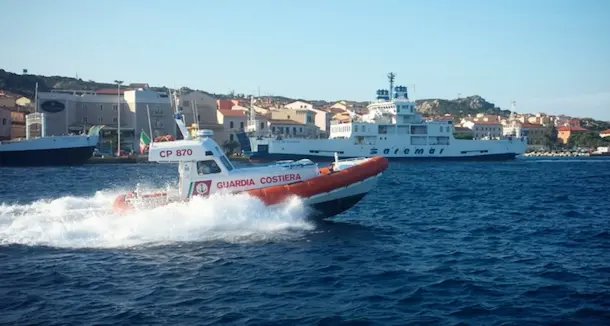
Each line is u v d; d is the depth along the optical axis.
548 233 20.66
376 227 21.34
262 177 18.98
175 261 15.14
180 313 11.43
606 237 19.77
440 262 15.79
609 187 43.00
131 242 16.92
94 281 13.48
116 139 96.62
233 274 14.07
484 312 11.57
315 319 11.12
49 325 10.72
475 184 45.78
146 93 100.12
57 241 16.92
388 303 12.13
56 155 72.94
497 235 20.20
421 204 30.08
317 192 18.86
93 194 33.50
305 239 17.62
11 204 28.09
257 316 11.27
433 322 11.01
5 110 89.62
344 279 13.83
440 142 98.75
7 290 12.82
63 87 168.25
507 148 102.38
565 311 11.61
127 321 10.95
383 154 95.56
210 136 19.33
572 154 156.88
